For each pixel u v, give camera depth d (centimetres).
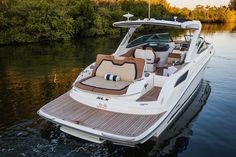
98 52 1622
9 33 2011
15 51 1642
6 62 1303
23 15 2162
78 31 2503
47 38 2277
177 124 664
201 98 840
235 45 1920
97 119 536
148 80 610
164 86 582
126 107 556
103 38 2416
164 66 750
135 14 3008
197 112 738
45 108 575
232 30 3112
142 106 552
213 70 1196
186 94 719
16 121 651
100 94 563
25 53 1568
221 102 809
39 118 668
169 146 570
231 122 682
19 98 800
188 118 700
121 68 612
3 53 1562
